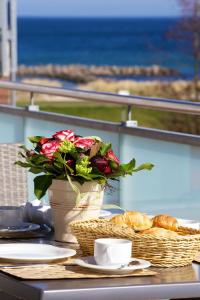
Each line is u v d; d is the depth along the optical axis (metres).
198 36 26.16
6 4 9.20
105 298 2.49
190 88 27.89
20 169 4.31
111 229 2.80
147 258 2.76
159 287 2.54
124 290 2.51
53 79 35.72
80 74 35.16
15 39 9.23
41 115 6.07
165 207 5.15
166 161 5.11
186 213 5.01
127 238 2.77
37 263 2.73
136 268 2.64
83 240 2.86
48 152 3.03
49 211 3.38
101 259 2.66
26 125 6.26
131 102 5.35
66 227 3.09
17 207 3.47
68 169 3.01
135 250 2.77
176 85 29.66
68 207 3.07
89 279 2.58
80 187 3.04
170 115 22.33
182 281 2.58
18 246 2.89
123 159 5.40
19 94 30.38
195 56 26.58
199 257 2.89
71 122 5.80
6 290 2.60
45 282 2.53
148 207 5.26
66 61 35.72
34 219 3.44
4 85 6.33
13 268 2.67
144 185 5.27
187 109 4.98
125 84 33.03
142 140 5.25
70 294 2.46
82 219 3.07
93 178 3.04
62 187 3.06
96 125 5.58
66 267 2.70
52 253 2.84
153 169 5.20
